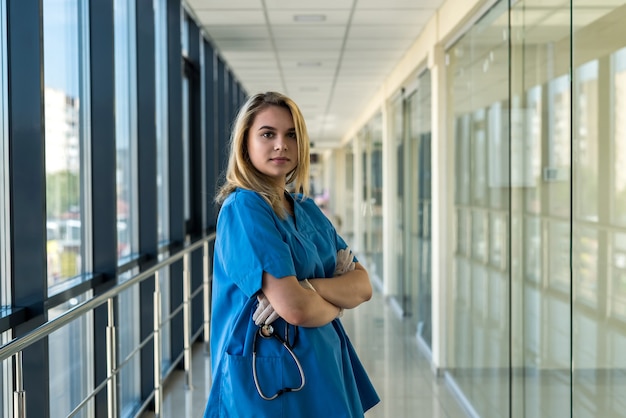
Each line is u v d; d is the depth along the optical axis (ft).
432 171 17.03
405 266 23.59
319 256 5.10
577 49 7.91
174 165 16.08
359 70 24.86
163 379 14.12
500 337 11.78
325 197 87.61
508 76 11.12
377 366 17.12
